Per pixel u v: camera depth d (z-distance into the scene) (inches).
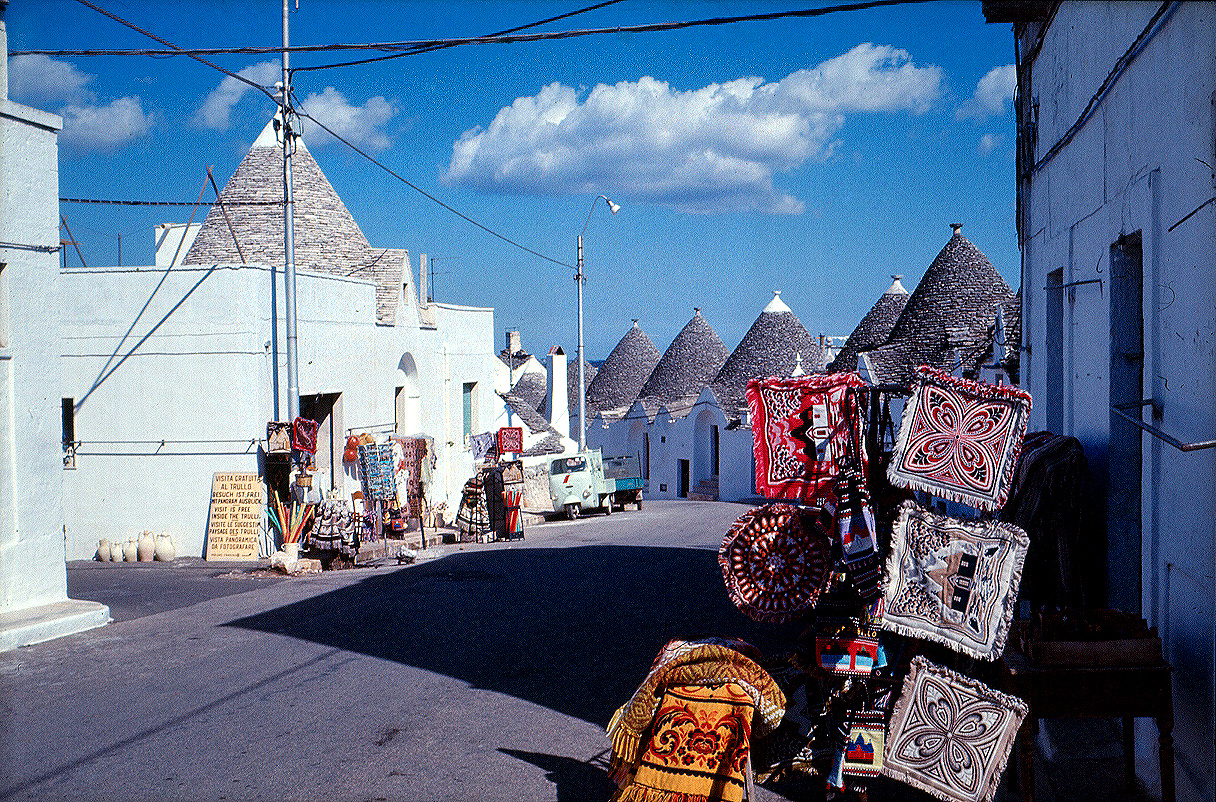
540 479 1063.0
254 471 653.3
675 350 1913.1
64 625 389.1
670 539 716.0
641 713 188.4
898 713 199.0
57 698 296.4
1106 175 269.7
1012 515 260.1
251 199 896.9
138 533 665.0
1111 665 193.0
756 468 215.9
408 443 842.8
